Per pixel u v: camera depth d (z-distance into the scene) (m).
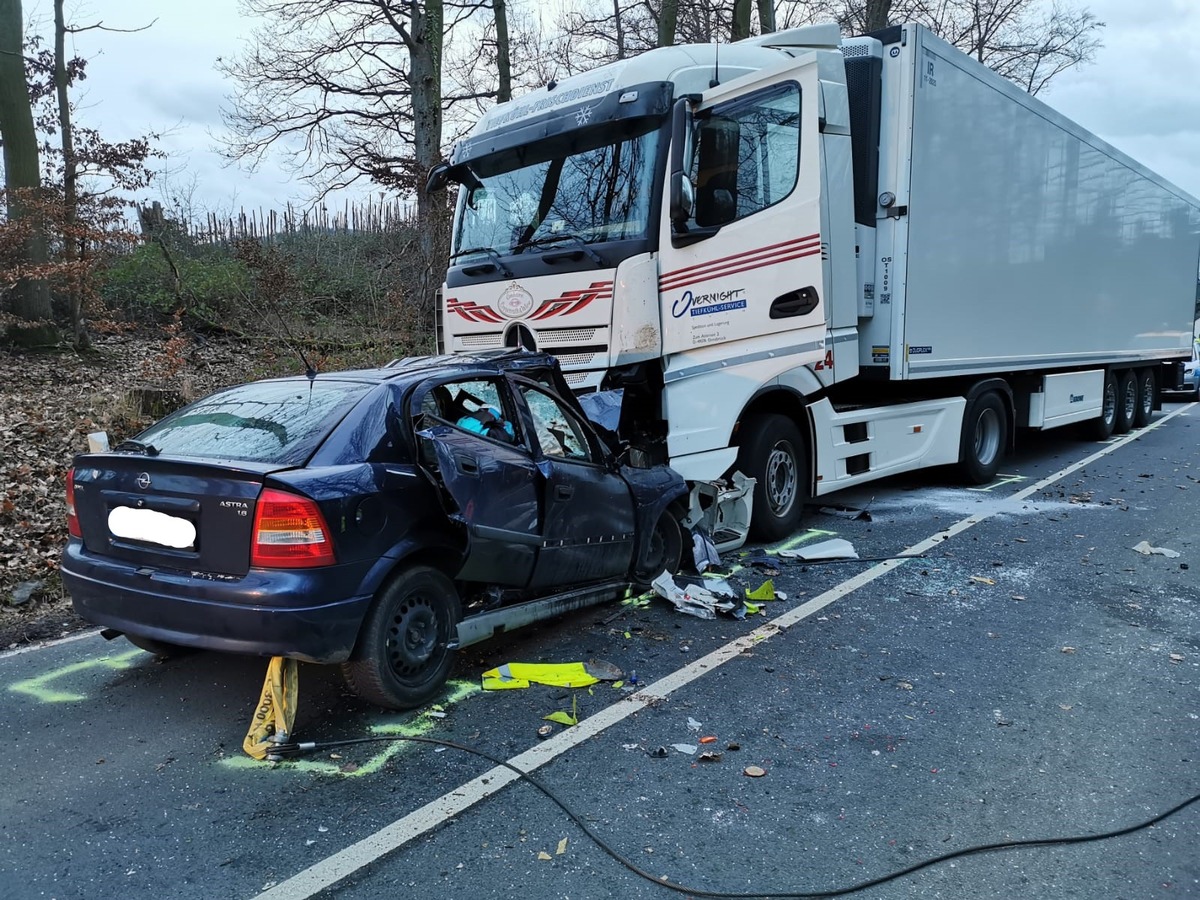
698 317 6.33
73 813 3.21
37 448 8.84
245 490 3.49
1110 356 12.66
